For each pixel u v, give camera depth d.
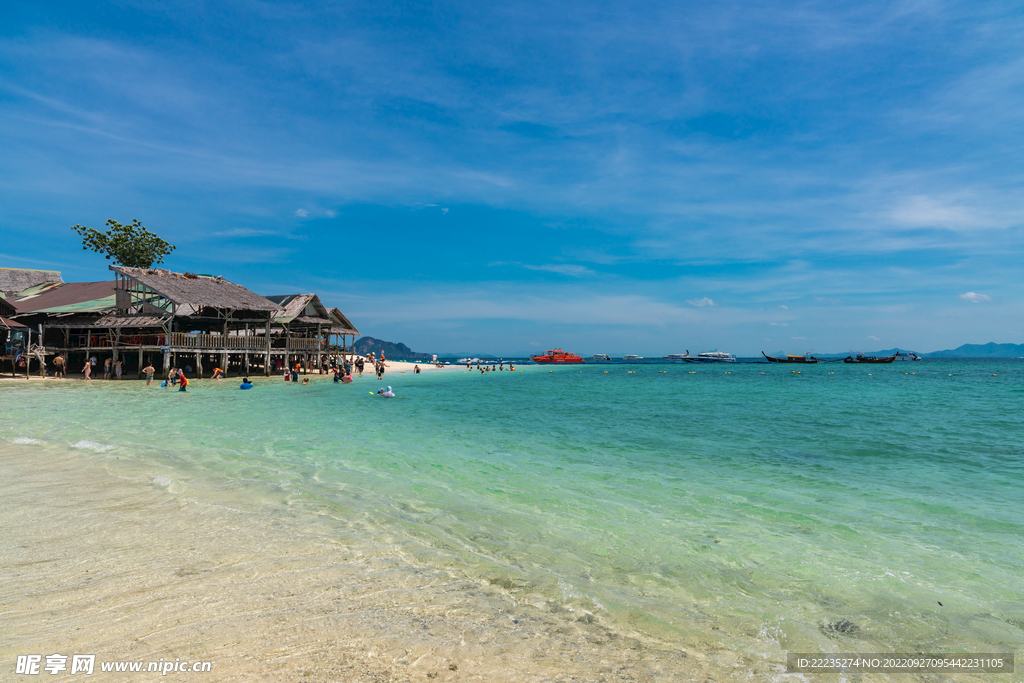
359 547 6.24
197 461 11.30
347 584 5.17
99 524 6.82
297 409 22.97
